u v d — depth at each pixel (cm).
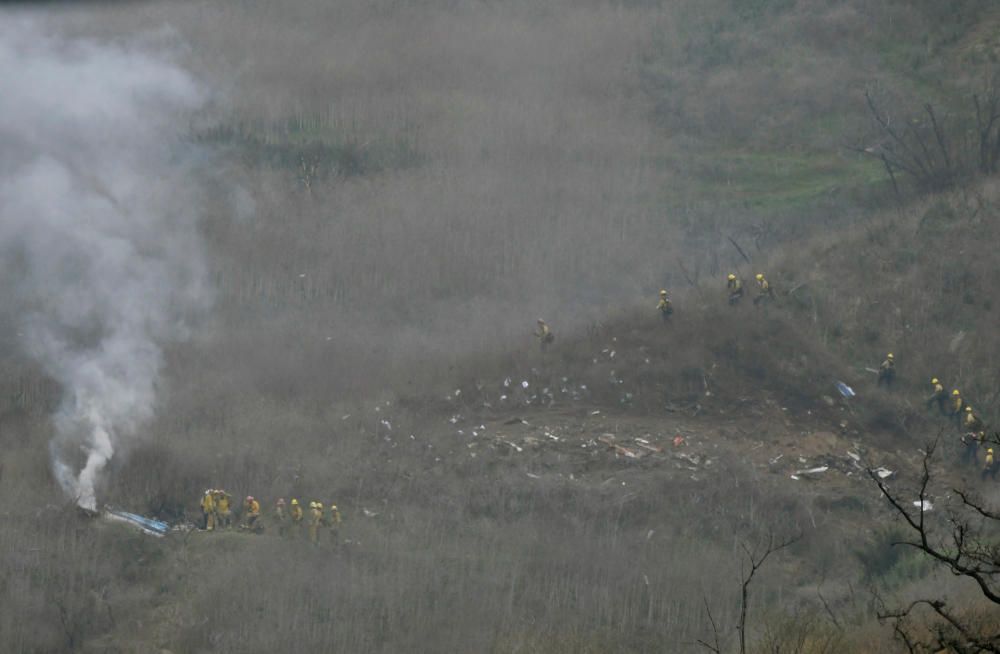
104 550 10081
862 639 7288
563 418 12625
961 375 13075
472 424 12525
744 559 10319
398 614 9256
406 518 10844
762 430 12450
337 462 11656
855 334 13638
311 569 9875
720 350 13375
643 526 10919
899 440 12506
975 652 5634
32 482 11069
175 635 9112
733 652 8119
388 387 13175
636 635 9081
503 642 8825
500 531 10644
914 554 9838
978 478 11862
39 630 9100
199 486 11244
